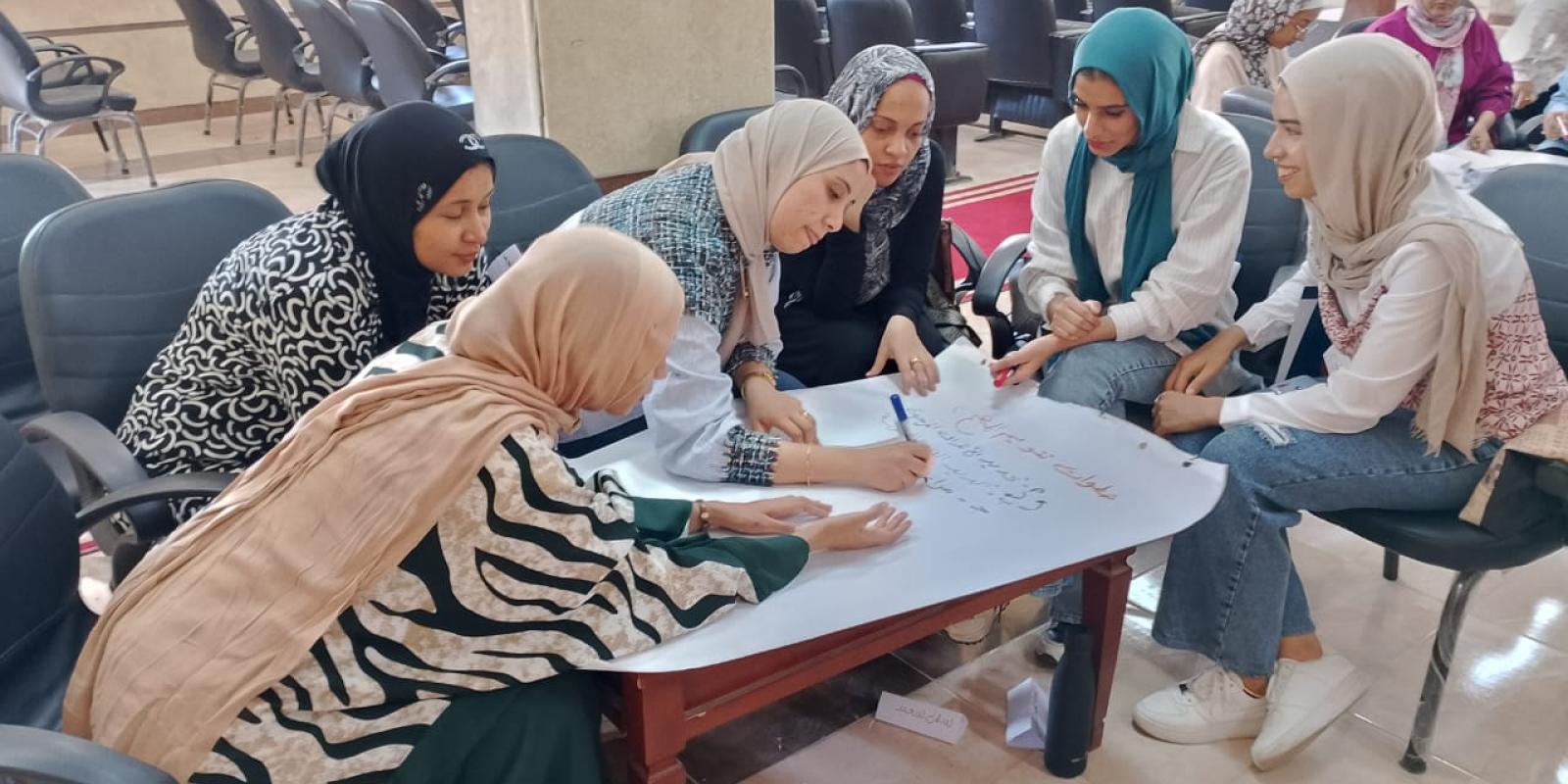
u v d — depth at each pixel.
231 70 6.06
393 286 1.68
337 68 5.10
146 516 1.64
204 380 1.65
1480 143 3.26
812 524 1.42
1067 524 1.48
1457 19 3.32
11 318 1.97
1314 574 2.31
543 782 1.25
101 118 5.16
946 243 2.29
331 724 1.16
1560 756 1.81
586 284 1.21
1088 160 2.06
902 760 1.78
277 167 5.82
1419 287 1.63
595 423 1.86
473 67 2.55
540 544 1.18
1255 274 2.28
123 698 1.15
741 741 1.82
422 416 1.17
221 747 1.12
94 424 1.64
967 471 1.61
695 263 1.61
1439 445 1.67
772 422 1.68
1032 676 1.98
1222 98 2.65
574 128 2.43
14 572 1.37
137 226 1.76
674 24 2.47
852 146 1.62
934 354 2.17
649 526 1.39
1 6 6.31
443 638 1.18
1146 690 1.96
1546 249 1.82
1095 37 1.89
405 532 1.13
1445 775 1.77
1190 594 1.80
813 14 4.93
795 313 2.19
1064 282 2.13
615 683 1.32
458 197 1.62
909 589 1.33
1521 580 2.28
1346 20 4.80
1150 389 1.99
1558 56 3.75
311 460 1.18
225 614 1.15
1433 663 1.72
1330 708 1.73
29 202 1.97
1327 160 1.69
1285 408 1.76
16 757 0.96
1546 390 1.64
